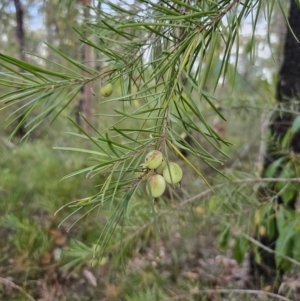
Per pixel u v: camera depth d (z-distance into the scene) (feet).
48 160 3.17
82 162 3.17
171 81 0.78
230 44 0.87
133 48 1.06
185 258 2.56
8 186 2.91
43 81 0.86
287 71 2.16
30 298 2.23
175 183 0.77
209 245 2.72
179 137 0.75
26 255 2.43
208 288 2.13
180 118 0.77
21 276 2.52
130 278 2.20
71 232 2.77
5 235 2.79
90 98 3.77
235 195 2.07
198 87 0.75
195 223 2.25
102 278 2.40
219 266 2.53
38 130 4.03
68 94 0.90
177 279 2.25
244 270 2.51
